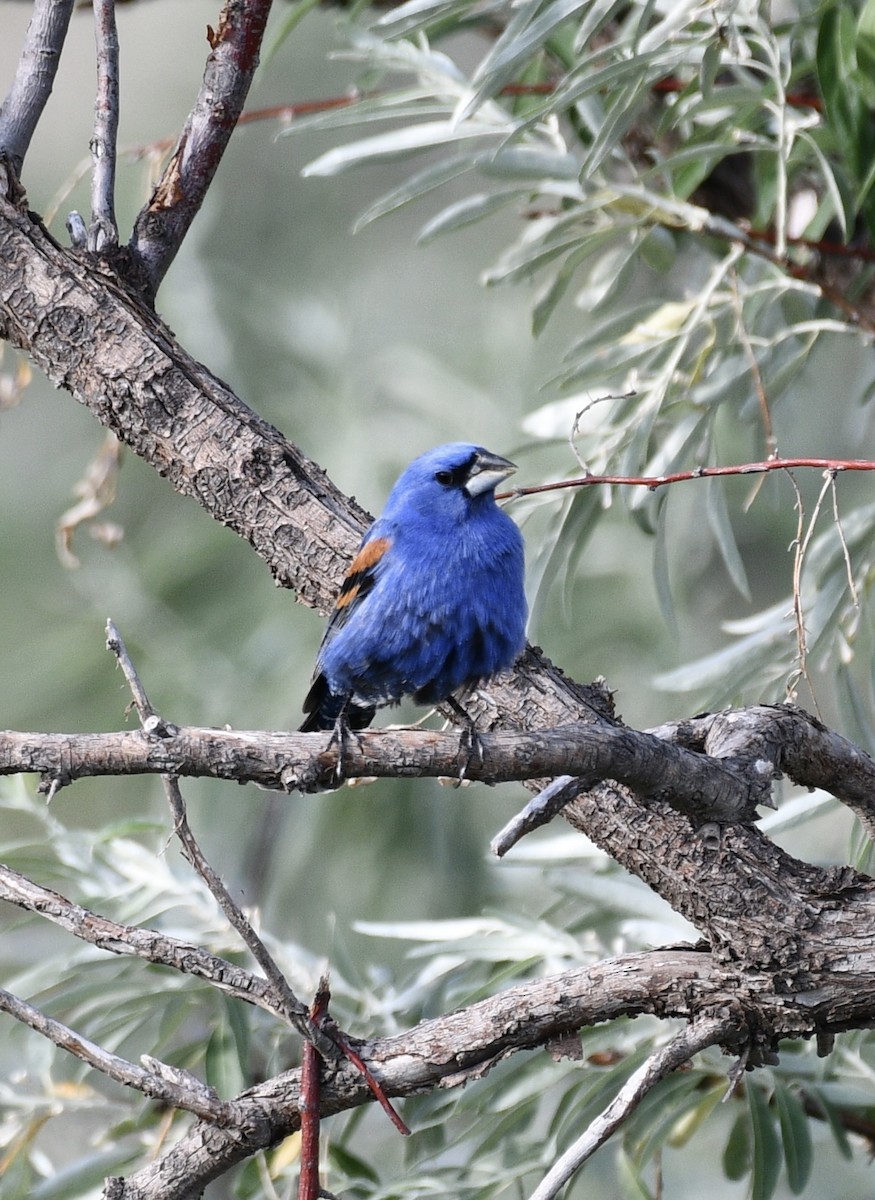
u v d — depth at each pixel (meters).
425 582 7.77
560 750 6.09
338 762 5.89
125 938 6.39
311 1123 6.46
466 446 8.04
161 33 21.06
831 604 9.58
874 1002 6.51
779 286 10.16
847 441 14.49
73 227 8.07
